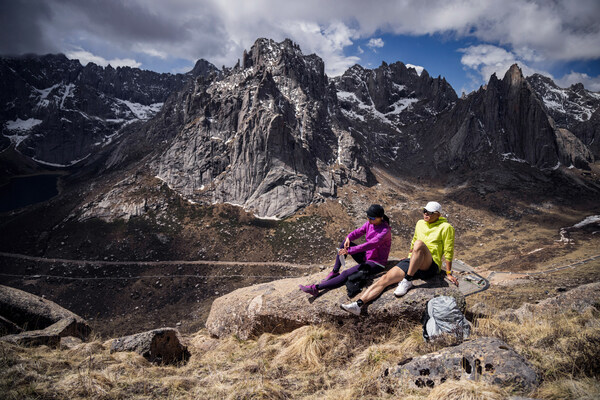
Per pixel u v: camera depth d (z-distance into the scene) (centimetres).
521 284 5575
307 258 13538
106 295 11306
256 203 16562
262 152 17162
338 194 17888
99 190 18412
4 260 13288
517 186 18975
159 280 12019
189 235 14862
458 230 15425
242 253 13862
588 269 7031
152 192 17038
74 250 14025
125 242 14425
